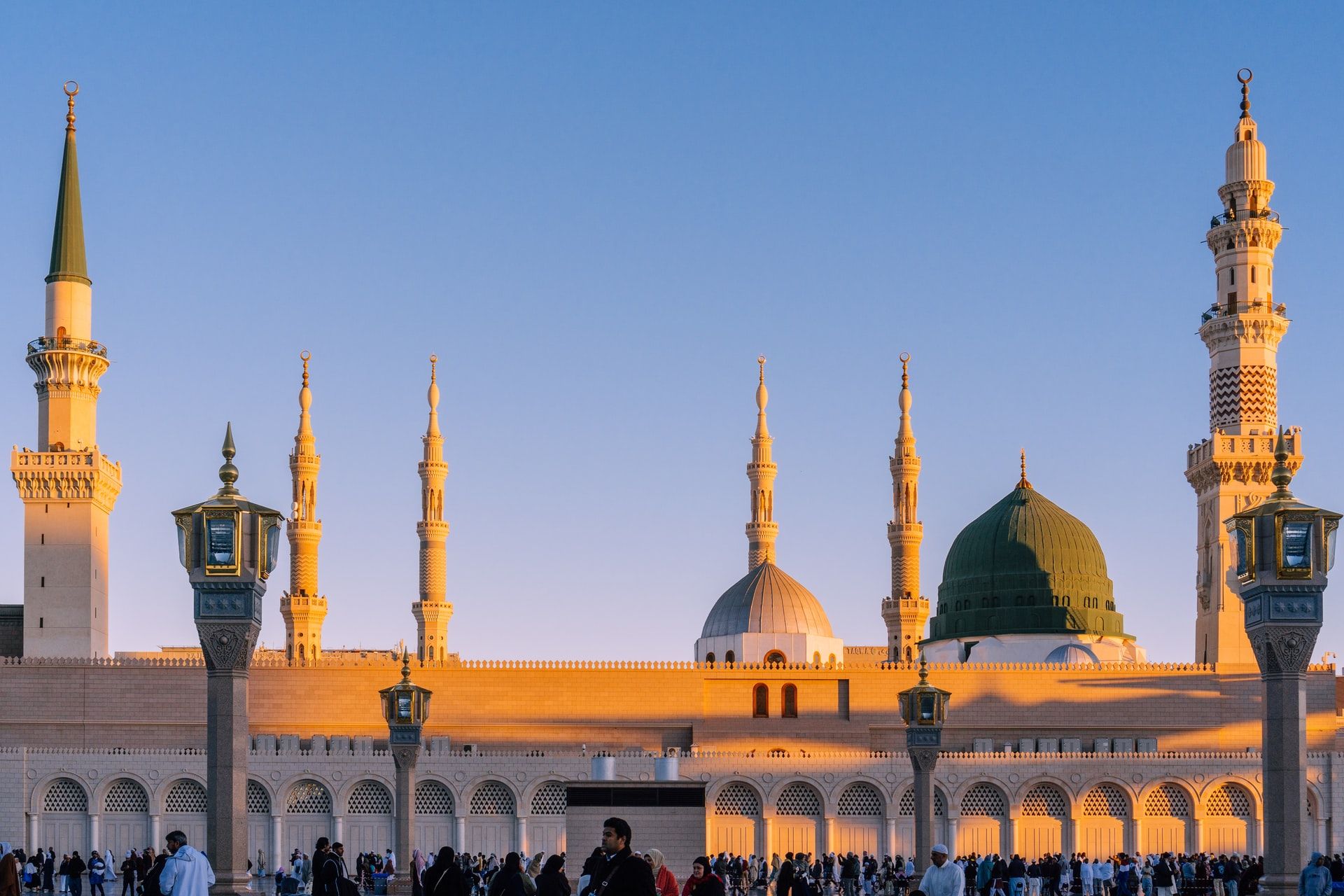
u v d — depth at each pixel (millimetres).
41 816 120812
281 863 121938
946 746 134000
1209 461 134375
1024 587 158000
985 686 135000
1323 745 130875
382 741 132375
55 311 138875
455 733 133500
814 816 124438
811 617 145375
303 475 148875
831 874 107938
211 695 44500
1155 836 124250
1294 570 46375
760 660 142375
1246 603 48000
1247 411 135125
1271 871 46094
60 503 135625
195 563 44531
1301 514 46438
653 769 123938
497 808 124312
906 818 124562
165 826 121562
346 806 122812
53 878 109750
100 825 121125
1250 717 134000
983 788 125000
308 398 151125
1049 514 161625
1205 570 137375
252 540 44875
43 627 134250
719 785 124000
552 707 134125
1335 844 123688
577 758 124250
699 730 134375
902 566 153625
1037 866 94500
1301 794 46156
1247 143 136375
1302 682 46656
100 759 121188
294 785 122875
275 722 132250
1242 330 134750
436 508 149500
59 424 137500
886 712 135125
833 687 135875
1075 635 155750
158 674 130750
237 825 44156
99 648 137000
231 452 46344
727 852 122812
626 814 91312
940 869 39781
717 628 147250
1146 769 124438
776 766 124188
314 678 133125
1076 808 124062
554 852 123500
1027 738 134375
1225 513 134375
